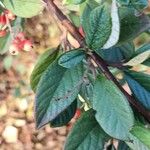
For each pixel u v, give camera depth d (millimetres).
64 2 331
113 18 253
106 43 274
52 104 277
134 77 318
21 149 1091
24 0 340
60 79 283
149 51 301
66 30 315
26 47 454
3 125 1116
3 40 464
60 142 1101
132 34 293
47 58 318
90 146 284
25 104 1145
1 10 409
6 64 1163
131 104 299
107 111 276
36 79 318
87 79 286
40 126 273
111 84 280
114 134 271
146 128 287
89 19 273
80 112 339
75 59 283
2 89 1156
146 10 1128
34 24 1221
